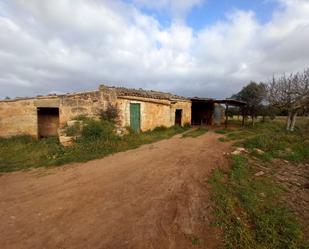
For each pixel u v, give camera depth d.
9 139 11.42
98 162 7.14
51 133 13.37
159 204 4.00
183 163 6.51
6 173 6.48
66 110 11.39
